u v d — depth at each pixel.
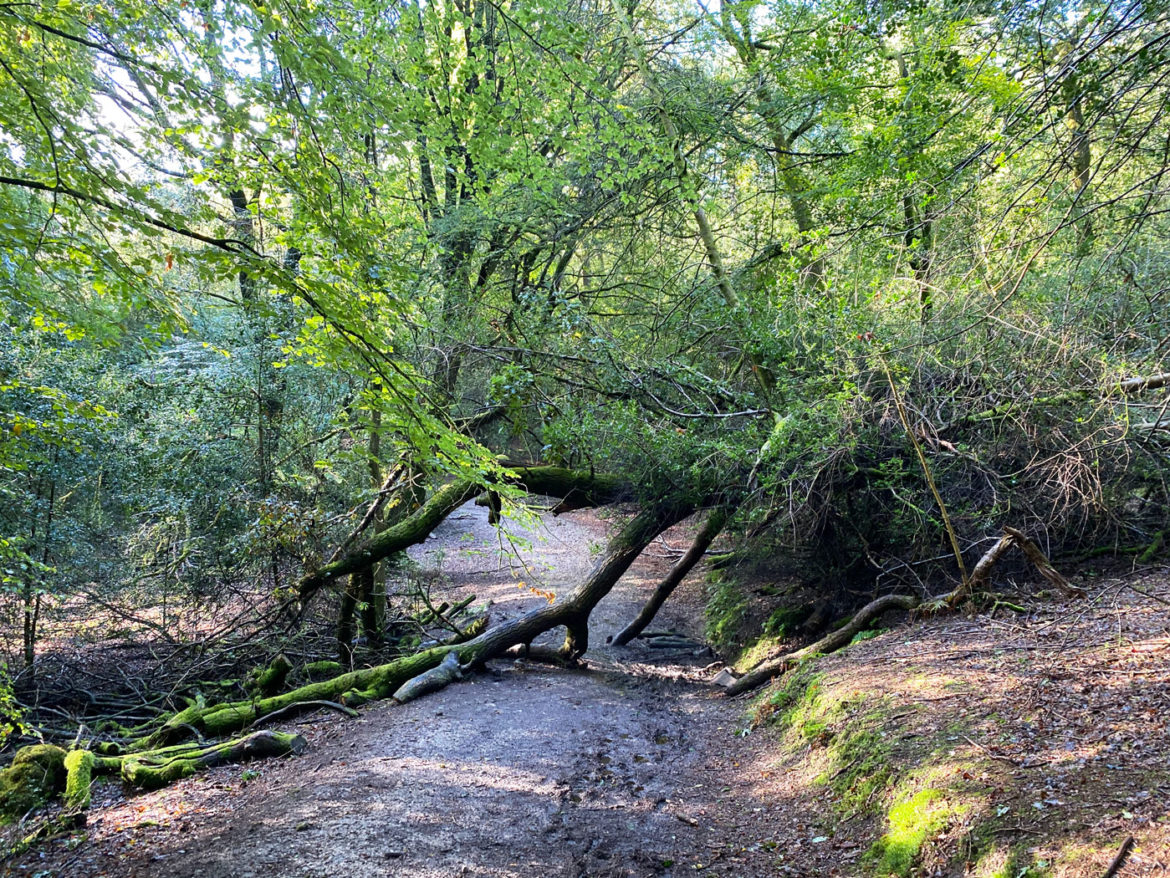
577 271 16.42
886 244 7.96
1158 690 5.48
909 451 9.79
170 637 11.51
